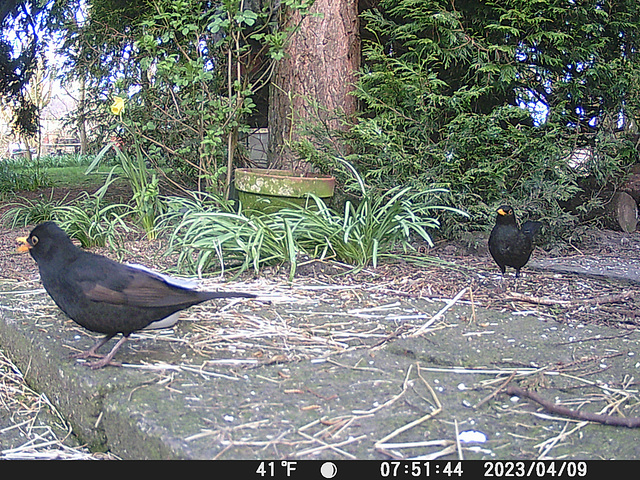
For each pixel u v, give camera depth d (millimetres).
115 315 1400
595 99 2604
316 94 2654
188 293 1431
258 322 1609
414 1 2402
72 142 11484
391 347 1509
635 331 1601
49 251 1413
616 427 1280
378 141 2324
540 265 2182
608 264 2227
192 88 2668
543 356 1483
